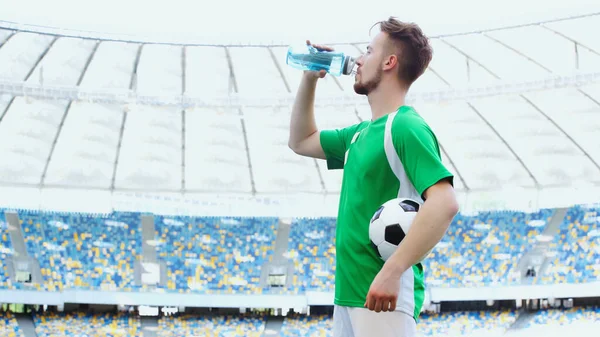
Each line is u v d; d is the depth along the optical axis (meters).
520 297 30.22
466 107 24.53
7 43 20.34
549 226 31.55
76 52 21.19
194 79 23.11
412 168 2.79
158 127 25.92
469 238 31.86
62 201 28.41
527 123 25.25
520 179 28.22
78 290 29.83
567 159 27.06
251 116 25.56
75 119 25.03
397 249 2.67
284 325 31.83
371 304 2.65
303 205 29.66
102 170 28.06
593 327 29.50
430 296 30.70
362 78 3.16
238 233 32.34
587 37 20.03
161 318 31.94
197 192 29.27
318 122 25.72
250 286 31.06
